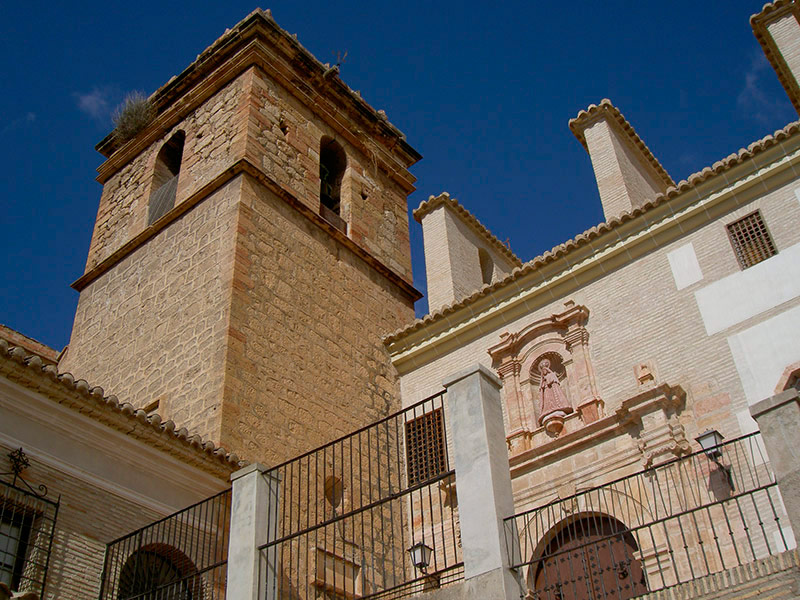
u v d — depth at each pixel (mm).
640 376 15992
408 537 17750
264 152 21406
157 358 18703
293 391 17953
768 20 19922
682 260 17000
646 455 15031
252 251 19156
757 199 16609
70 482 12469
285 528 15492
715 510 13922
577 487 15781
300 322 19234
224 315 17719
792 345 14844
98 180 26141
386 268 22766
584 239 18047
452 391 10188
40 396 12406
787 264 15609
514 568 8859
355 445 18500
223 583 13359
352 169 24125
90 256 23875
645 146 22297
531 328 18281
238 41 23375
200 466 14133
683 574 13555
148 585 12820
